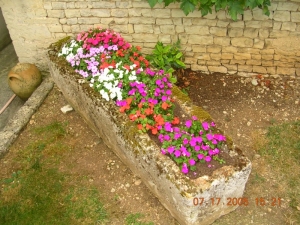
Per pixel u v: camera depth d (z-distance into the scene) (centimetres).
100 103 383
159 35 488
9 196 386
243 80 494
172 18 466
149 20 475
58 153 429
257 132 426
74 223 357
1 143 438
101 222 358
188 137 330
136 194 381
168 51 468
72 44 452
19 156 432
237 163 320
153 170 334
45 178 402
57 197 383
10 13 505
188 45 489
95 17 492
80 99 427
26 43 538
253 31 454
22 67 523
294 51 461
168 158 324
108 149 428
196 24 464
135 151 346
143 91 369
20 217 367
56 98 505
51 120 475
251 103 462
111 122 372
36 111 489
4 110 553
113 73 398
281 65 481
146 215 362
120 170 404
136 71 399
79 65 428
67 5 485
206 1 400
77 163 417
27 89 527
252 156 403
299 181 375
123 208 370
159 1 395
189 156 319
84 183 395
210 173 313
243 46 472
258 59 482
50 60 461
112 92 382
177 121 347
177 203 317
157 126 345
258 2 387
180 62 469
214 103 466
